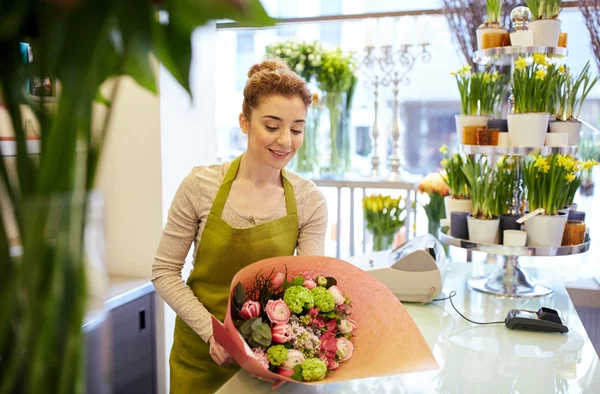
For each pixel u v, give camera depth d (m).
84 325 0.63
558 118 2.28
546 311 1.84
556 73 2.17
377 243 3.30
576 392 1.36
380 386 1.38
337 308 1.41
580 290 3.07
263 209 1.78
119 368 2.62
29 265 0.58
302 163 3.76
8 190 0.62
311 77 3.70
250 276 1.42
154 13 0.58
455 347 1.66
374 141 3.67
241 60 3.93
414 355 1.32
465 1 3.10
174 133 2.88
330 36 3.81
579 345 1.68
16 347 0.60
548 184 2.14
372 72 3.66
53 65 0.56
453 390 1.36
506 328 1.83
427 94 3.71
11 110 0.61
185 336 1.83
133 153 2.82
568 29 3.21
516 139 2.17
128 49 0.57
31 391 0.60
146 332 2.80
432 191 3.08
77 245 0.60
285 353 1.27
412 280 2.02
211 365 1.79
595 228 3.32
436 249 2.19
